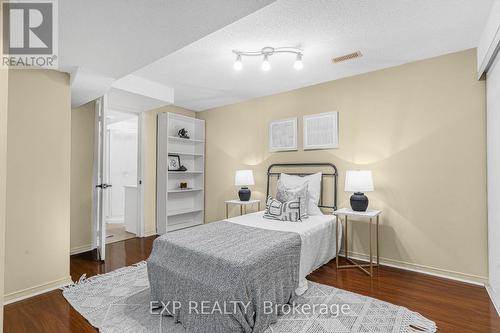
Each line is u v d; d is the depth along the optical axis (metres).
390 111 3.11
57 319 1.98
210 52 2.74
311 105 3.77
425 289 2.46
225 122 4.87
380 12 2.05
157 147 4.70
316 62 2.99
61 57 2.16
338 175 3.50
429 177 2.84
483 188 2.54
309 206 3.34
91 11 1.53
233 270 1.71
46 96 2.47
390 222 3.08
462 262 2.65
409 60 2.94
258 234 2.39
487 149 2.49
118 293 2.39
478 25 2.22
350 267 3.02
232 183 4.74
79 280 2.67
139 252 3.63
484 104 2.55
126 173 6.23
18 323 1.93
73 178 3.63
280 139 4.06
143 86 3.50
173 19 1.62
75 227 3.64
